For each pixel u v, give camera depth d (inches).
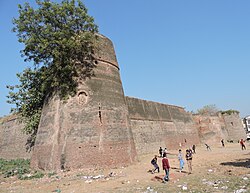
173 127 1533.0
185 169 671.8
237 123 2146.9
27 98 888.9
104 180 550.3
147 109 1334.9
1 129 1331.2
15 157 1082.7
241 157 863.1
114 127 773.3
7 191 493.4
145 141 1187.9
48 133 730.2
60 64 741.3
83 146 694.5
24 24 711.1
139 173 633.6
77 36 748.6
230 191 369.7
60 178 594.6
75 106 733.9
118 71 919.0
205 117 1952.5
